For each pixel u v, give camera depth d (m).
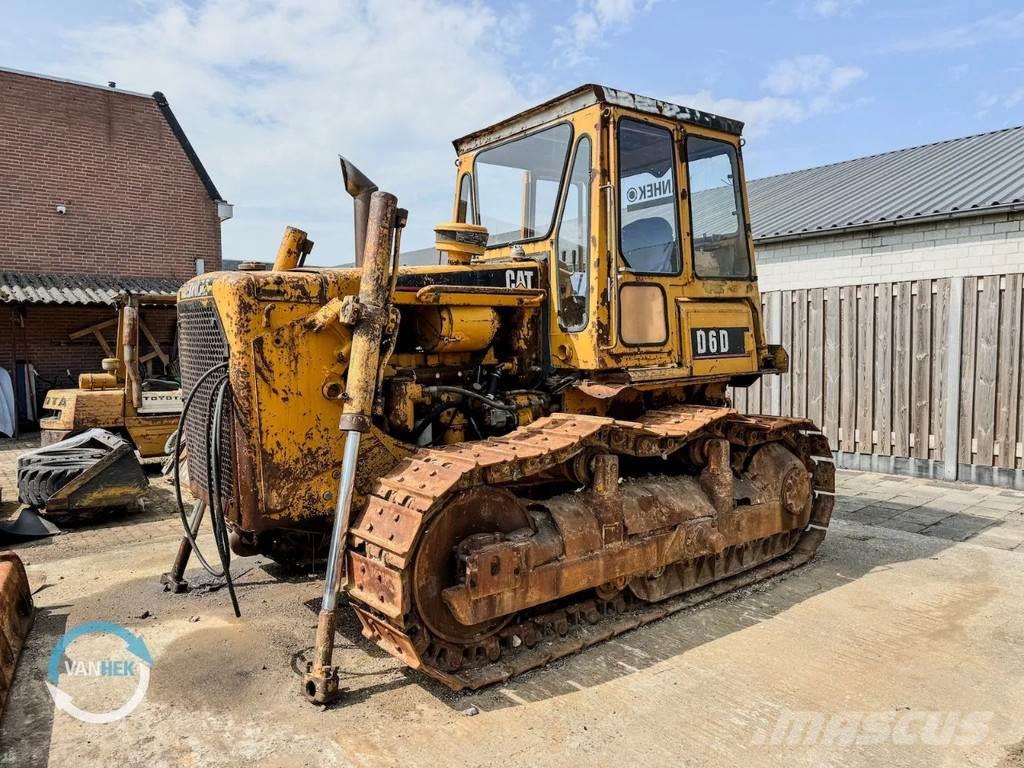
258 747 2.75
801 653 3.57
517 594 3.32
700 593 4.29
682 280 4.46
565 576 3.49
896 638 3.74
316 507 3.45
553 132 4.38
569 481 4.06
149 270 15.05
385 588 3.03
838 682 3.27
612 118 4.03
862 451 8.13
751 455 4.80
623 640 3.73
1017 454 7.03
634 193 4.31
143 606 4.19
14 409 12.24
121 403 8.34
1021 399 6.96
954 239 7.98
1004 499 6.72
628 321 4.13
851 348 8.17
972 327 7.25
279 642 3.68
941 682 3.27
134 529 6.02
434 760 2.67
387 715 2.98
